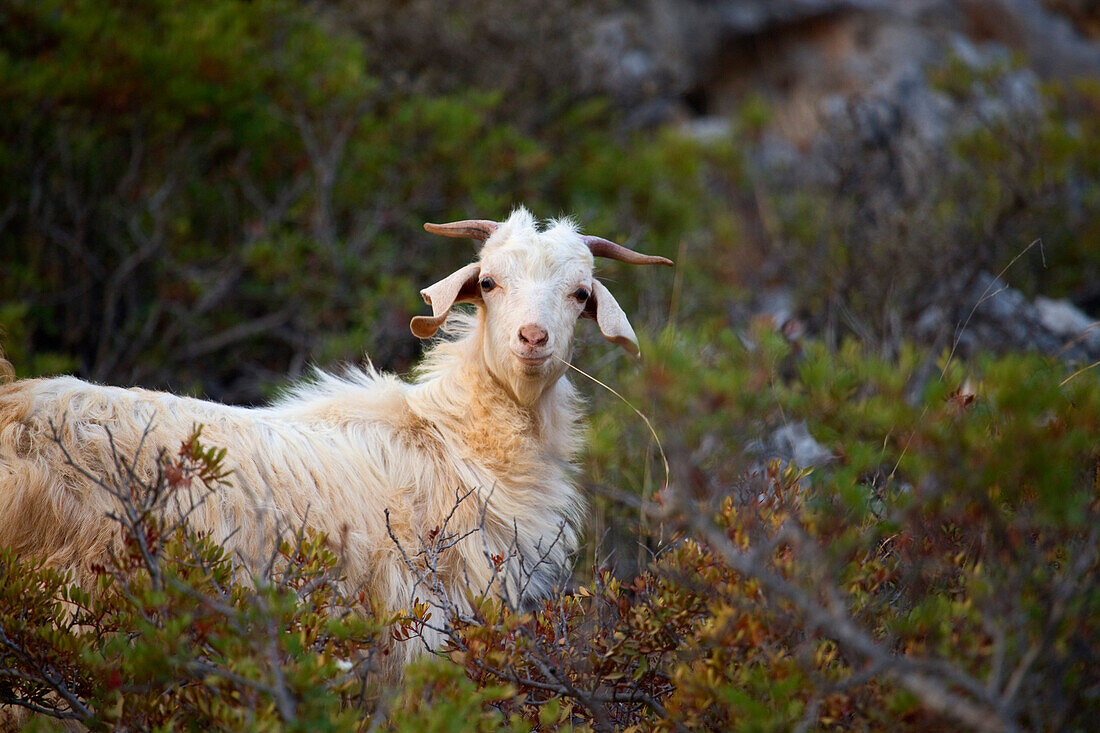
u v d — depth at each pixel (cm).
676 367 577
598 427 931
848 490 594
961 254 1625
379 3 2177
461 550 826
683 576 671
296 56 1831
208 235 1712
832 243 1852
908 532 671
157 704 601
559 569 916
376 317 1504
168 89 1596
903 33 3766
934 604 600
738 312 1770
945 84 2550
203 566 633
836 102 2912
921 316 1577
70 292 1520
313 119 1783
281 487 791
